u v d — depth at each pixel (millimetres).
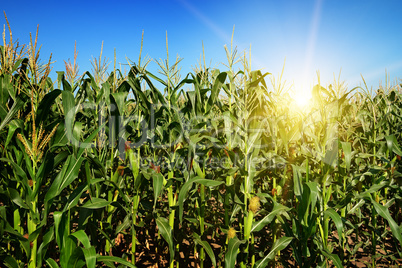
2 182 2506
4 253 2221
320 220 2689
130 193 3119
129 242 3395
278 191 3176
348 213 3061
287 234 2623
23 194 2109
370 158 3648
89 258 1772
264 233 3141
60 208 3238
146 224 3262
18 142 2113
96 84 3199
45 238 1981
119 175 2793
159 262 3396
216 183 2371
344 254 3312
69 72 3281
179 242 2988
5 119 2139
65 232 1972
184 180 2850
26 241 1955
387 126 4156
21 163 2209
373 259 3176
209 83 3742
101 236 2834
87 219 2318
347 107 3488
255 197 2523
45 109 2146
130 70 3053
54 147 2178
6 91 2346
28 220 2070
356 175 3273
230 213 2939
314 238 2578
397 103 5188
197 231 3174
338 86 3166
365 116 4512
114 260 1979
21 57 2555
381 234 3408
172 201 2891
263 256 2637
